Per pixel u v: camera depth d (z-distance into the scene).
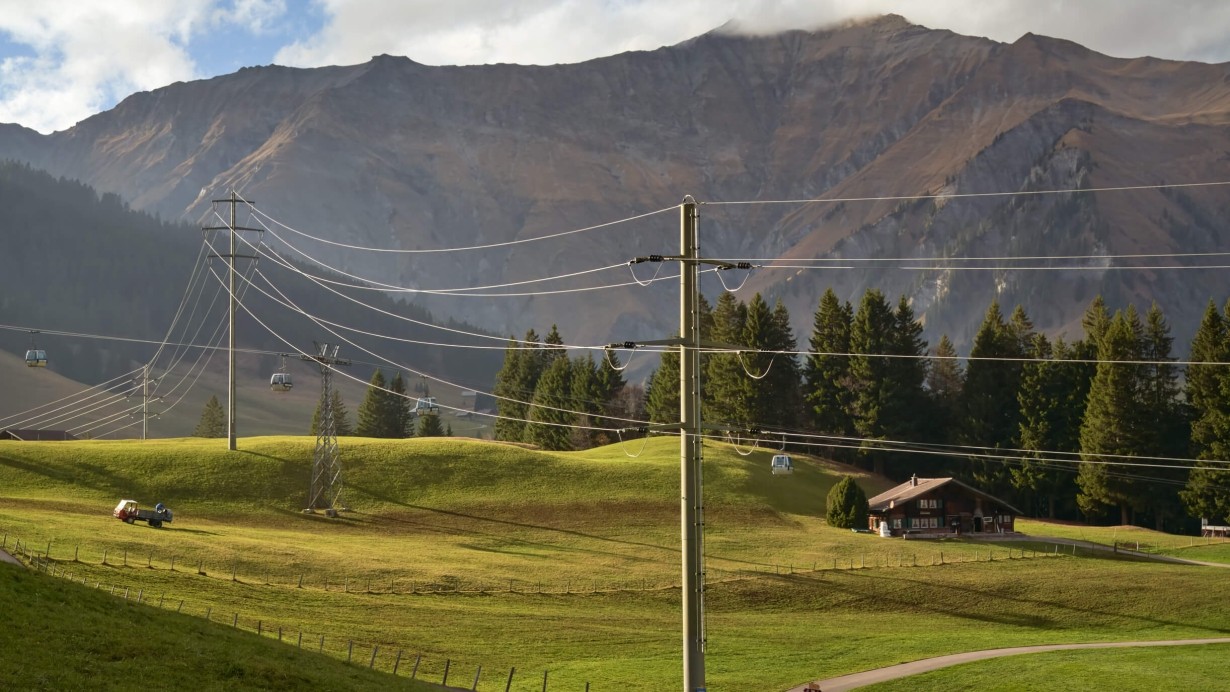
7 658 44.03
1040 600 106.75
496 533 130.00
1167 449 174.75
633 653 82.81
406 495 143.12
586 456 184.12
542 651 81.31
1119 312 186.75
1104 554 129.38
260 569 98.31
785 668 79.81
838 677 77.00
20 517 104.31
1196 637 95.25
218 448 154.12
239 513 130.12
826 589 109.94
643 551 124.06
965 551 127.81
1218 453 159.62
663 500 147.50
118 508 114.88
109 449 149.12
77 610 53.75
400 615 87.75
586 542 127.50
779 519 143.62
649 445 193.00
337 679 54.81
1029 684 73.06
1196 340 170.50
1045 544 135.00
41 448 146.25
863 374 197.88
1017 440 189.62
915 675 76.94
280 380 144.00
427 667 72.19
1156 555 130.50
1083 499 169.38
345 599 91.19
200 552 100.50
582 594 104.19
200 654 51.69
